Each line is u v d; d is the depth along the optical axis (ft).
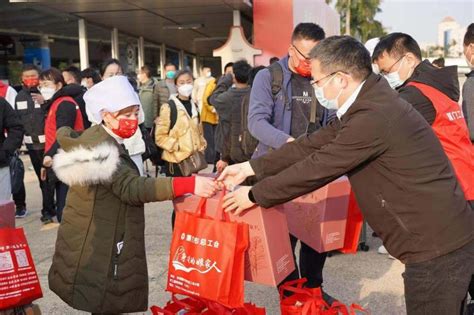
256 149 12.32
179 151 18.11
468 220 7.68
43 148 21.31
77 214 8.64
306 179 7.72
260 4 34.06
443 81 10.62
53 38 46.03
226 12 40.09
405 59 11.36
